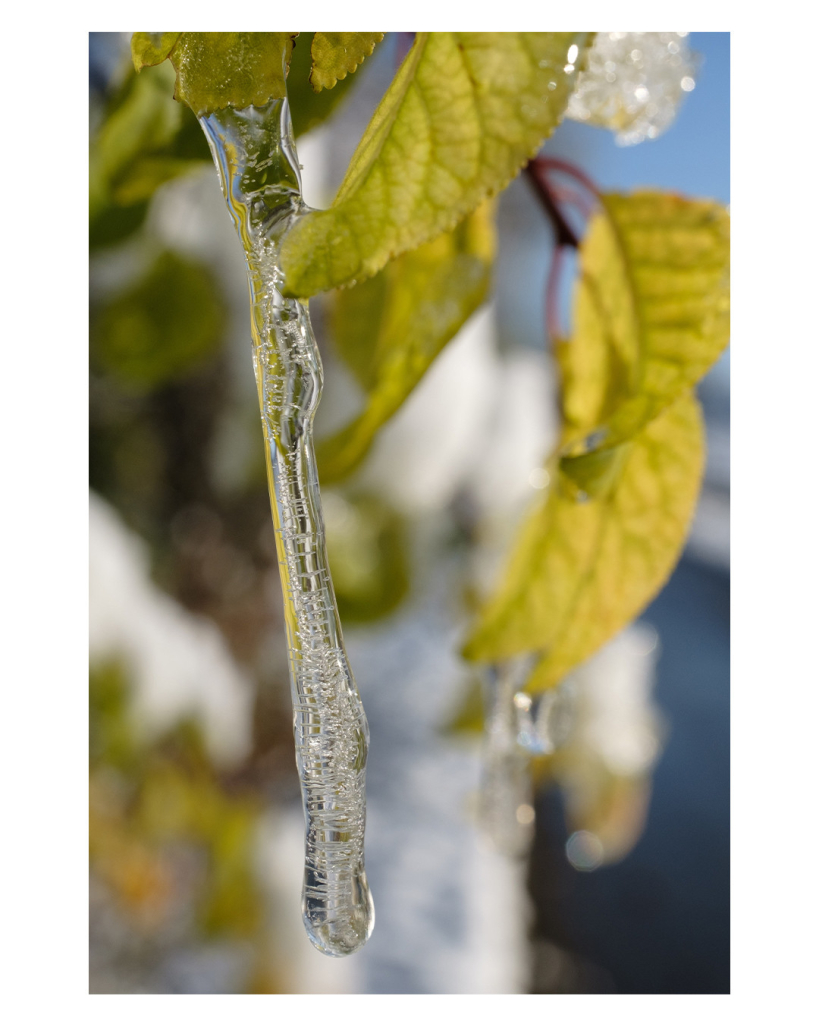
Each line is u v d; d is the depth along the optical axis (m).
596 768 0.50
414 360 0.26
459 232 0.27
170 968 0.41
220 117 0.22
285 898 0.43
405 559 0.43
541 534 0.27
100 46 0.29
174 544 0.39
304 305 0.23
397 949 0.54
